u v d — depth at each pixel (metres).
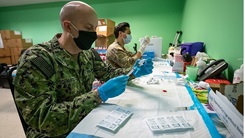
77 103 0.65
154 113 0.61
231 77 0.98
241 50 0.85
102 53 2.62
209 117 0.58
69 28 0.81
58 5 4.28
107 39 3.37
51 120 0.62
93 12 0.80
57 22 4.39
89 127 0.52
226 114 0.51
